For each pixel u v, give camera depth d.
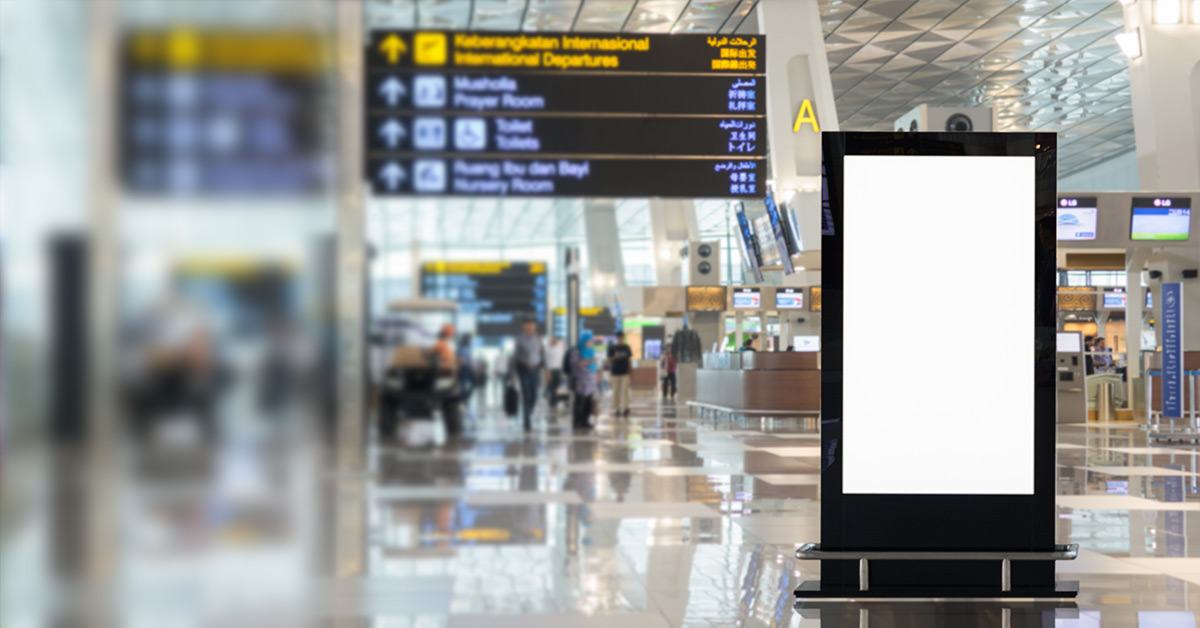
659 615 4.20
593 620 4.12
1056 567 5.24
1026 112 30.41
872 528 4.65
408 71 10.15
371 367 15.16
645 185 10.23
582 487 8.50
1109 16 20.97
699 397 23.56
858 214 4.67
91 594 4.70
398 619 4.16
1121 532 6.35
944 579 4.61
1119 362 23.56
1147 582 4.88
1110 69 25.42
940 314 4.66
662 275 30.84
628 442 13.42
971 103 29.08
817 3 17.91
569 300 28.42
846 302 4.67
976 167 4.65
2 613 4.34
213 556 5.60
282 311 22.23
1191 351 15.12
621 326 23.70
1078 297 24.64
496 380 22.75
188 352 19.94
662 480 8.99
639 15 19.53
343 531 6.37
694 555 5.47
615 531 6.26
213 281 23.94
